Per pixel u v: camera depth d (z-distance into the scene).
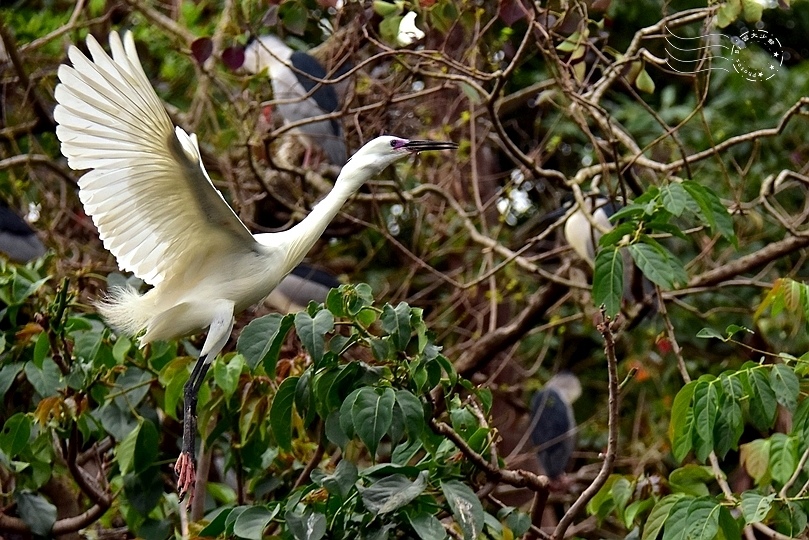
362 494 6.33
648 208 7.77
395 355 6.66
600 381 14.96
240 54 11.25
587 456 14.08
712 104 15.21
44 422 7.90
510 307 15.44
